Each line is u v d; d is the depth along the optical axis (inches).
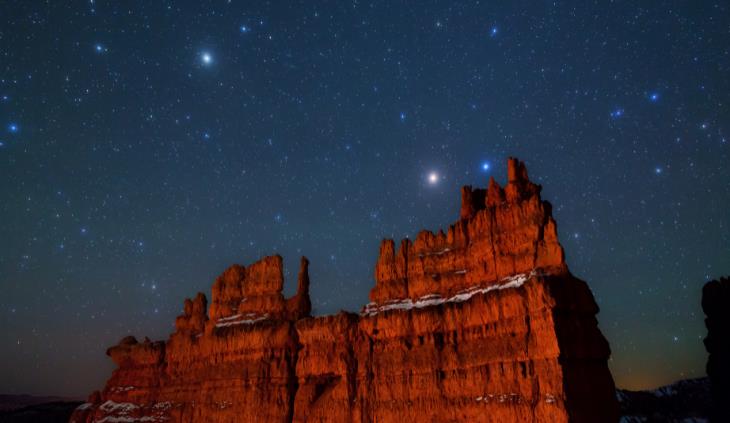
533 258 2004.2
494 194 2268.7
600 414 1759.4
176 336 3110.2
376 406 2175.2
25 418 4498.0
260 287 2893.7
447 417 1973.4
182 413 2812.5
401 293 2385.6
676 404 2819.9
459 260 2290.8
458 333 2074.3
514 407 1795.0
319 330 2480.3
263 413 2493.8
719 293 2128.4
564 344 1776.6
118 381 3267.7
